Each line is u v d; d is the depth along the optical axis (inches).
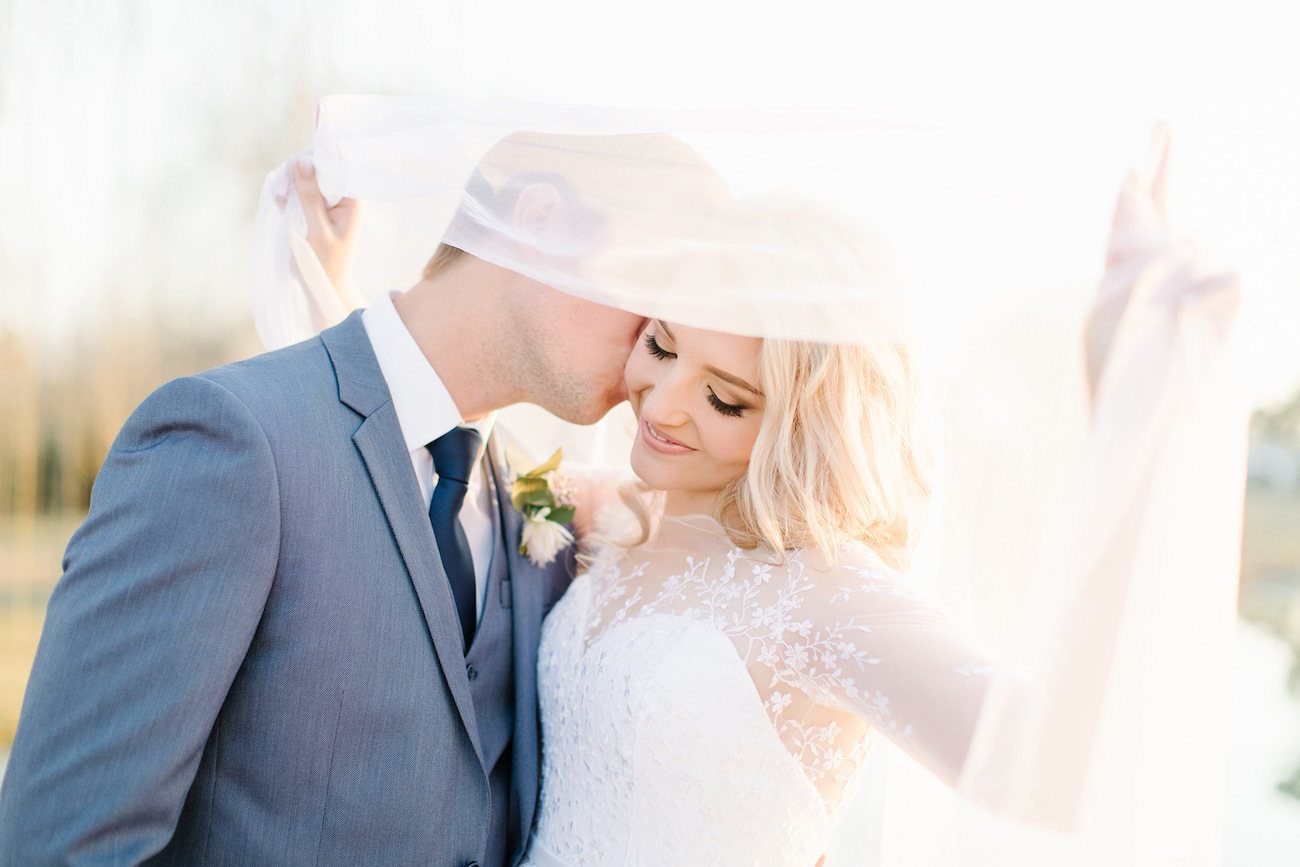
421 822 52.7
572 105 55.4
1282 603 183.8
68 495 153.9
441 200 58.7
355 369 58.2
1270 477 181.2
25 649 155.7
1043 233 42.1
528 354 60.8
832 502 54.0
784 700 52.1
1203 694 38.5
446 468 60.6
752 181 52.7
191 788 51.9
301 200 70.9
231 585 48.2
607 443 83.6
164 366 146.3
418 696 53.4
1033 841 44.0
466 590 60.1
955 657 44.9
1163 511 37.5
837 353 52.1
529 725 61.5
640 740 53.2
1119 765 37.8
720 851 52.4
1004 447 47.8
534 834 61.5
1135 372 37.9
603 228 54.0
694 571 59.3
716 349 53.5
